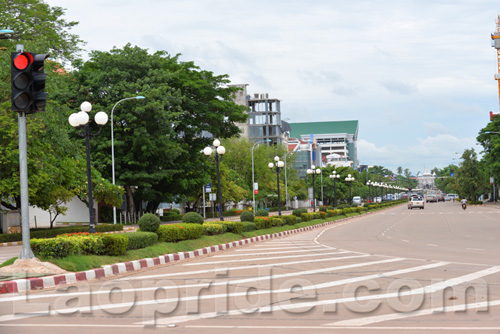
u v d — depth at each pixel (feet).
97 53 179.83
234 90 208.64
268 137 495.82
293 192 355.15
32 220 185.57
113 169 159.22
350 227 146.10
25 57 43.73
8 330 27.81
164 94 175.01
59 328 28.14
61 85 134.10
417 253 67.62
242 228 102.32
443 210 266.77
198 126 195.72
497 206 293.23
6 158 110.22
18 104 43.91
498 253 66.59
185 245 76.95
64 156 133.59
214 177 241.55
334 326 27.37
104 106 172.45
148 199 198.29
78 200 198.49
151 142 171.53
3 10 146.30
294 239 103.04
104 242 58.90
